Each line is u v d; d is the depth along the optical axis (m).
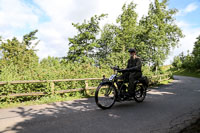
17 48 14.87
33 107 5.20
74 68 9.17
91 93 8.37
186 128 3.35
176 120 3.88
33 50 15.61
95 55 28.17
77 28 26.08
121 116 4.17
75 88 8.04
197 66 53.28
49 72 7.59
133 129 3.30
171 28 29.58
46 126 3.44
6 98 5.84
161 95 7.71
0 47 15.08
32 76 7.08
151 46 26.77
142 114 4.37
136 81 5.53
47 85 6.64
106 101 5.10
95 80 8.95
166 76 21.42
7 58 14.05
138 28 26.09
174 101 6.20
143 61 27.05
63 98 6.73
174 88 11.02
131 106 5.31
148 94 8.05
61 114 4.35
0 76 6.42
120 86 5.22
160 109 4.92
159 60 25.09
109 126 3.46
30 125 3.50
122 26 24.83
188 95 7.73
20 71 7.89
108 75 9.93
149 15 28.42
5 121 3.76
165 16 29.55
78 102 6.04
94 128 3.34
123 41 25.02
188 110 4.82
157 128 3.36
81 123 3.63
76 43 25.94
